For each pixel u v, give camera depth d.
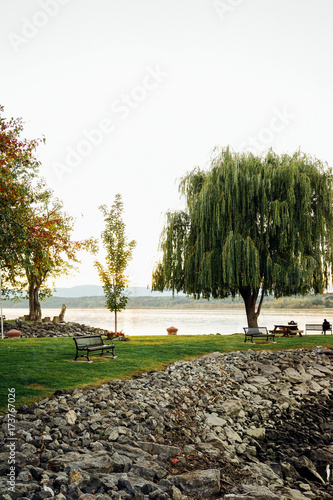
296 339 17.84
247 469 6.12
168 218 20.84
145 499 4.44
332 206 18.94
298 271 17.19
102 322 38.31
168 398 8.27
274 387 10.78
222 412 8.31
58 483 4.34
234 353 13.66
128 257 20.03
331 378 12.49
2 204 7.56
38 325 23.58
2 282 18.53
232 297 20.81
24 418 6.04
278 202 17.70
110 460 5.05
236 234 17.92
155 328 31.03
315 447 7.82
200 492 4.90
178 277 20.33
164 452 5.82
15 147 7.69
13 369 9.16
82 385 8.19
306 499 5.45
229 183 18.47
